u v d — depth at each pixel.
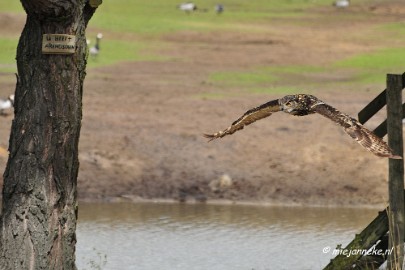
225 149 24.81
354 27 53.88
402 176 13.59
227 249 17.25
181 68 39.03
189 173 23.55
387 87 13.62
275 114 28.16
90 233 18.53
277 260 16.52
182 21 52.53
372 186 22.89
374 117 28.31
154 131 26.00
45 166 10.64
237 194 22.69
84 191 22.45
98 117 27.27
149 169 23.64
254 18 56.06
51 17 10.45
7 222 10.73
